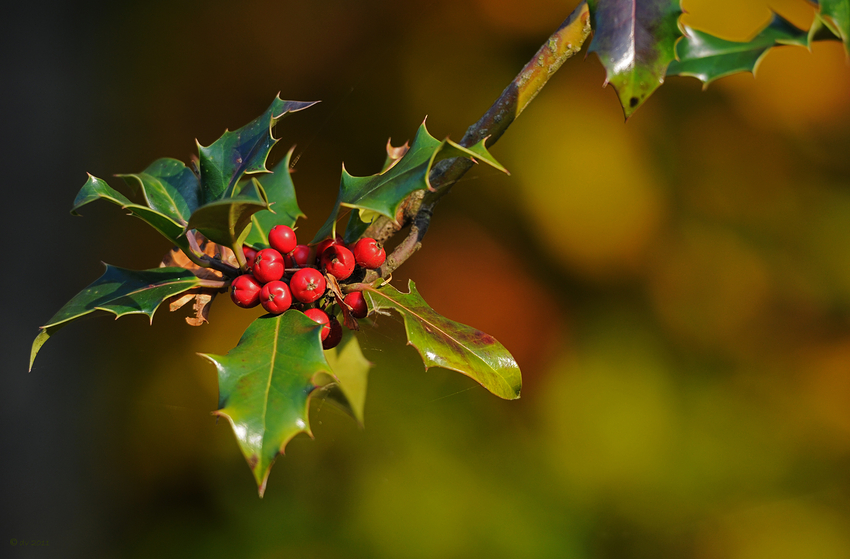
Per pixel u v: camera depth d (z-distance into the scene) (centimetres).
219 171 157
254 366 153
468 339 156
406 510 267
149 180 158
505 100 159
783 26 159
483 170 316
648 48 153
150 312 155
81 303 156
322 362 153
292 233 156
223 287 156
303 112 320
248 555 266
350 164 319
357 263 157
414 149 154
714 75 159
